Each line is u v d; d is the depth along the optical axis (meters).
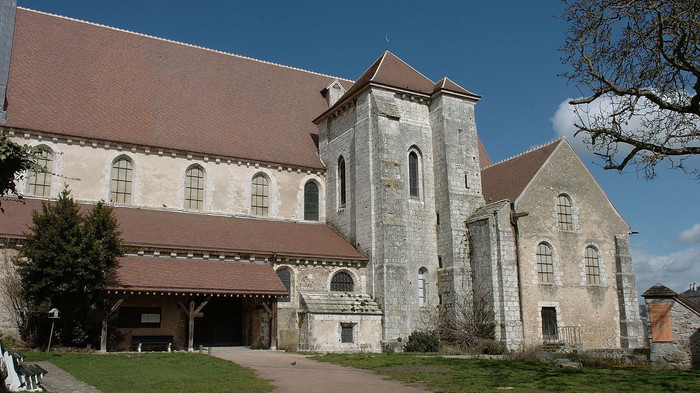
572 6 14.09
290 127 38.53
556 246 33.53
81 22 36.41
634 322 34.50
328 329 28.28
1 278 23.86
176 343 27.38
